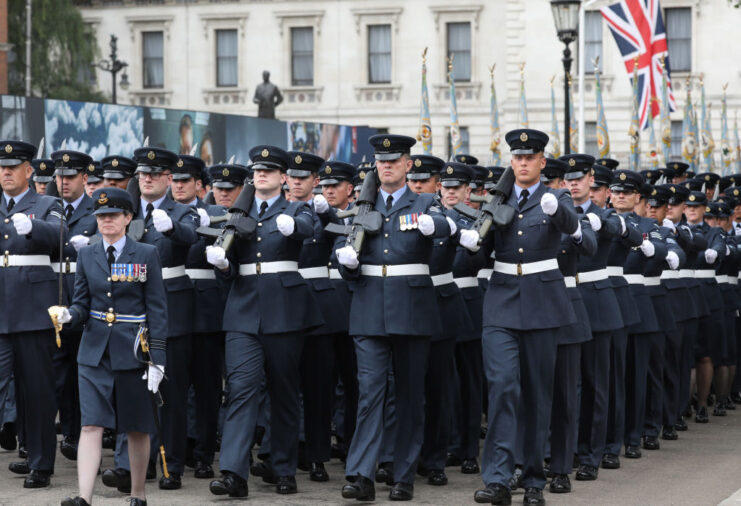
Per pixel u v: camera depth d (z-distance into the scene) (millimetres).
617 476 19828
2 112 29094
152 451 18266
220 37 93812
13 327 18453
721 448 22953
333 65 92125
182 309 18734
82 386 16125
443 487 18672
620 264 21344
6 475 19438
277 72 92812
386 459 19062
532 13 84688
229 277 18141
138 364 16078
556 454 18219
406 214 17938
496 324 17328
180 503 17281
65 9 84375
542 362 17281
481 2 89188
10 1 83375
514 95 85250
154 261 16328
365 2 91250
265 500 17516
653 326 22188
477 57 89250
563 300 17422
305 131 40531
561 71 84250
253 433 17750
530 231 17297
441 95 90188
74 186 20766
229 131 36938
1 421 18562
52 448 18547
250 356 17828
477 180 23016
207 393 19406
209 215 20406
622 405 20891
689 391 25984
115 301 16234
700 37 82312
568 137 36906
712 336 26734
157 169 18922
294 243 18203
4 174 19000
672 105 48094
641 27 46969
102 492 18047
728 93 81938
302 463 20359
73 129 30953
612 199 22656
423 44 90375
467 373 20250
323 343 19359
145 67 94688
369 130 44594
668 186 24609
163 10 94000
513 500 17703
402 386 17844
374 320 17688
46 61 84000
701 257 26844
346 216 18391
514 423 17094
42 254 18797
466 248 17328
